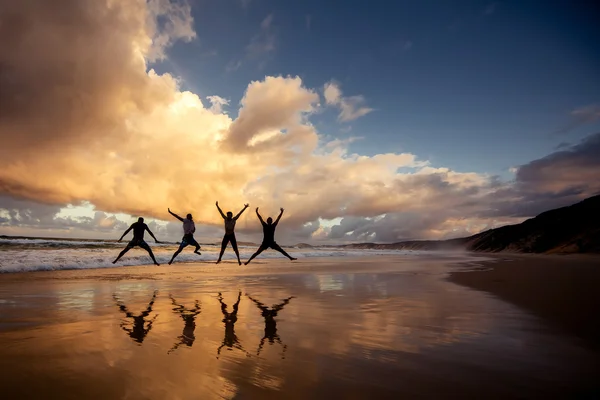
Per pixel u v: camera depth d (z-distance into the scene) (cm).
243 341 299
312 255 2592
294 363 246
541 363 246
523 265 1241
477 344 290
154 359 253
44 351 269
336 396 193
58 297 521
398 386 206
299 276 871
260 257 2108
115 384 208
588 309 437
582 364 243
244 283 717
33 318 380
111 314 403
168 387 204
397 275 895
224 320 377
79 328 339
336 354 265
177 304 468
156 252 1947
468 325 355
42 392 195
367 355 263
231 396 193
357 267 1203
